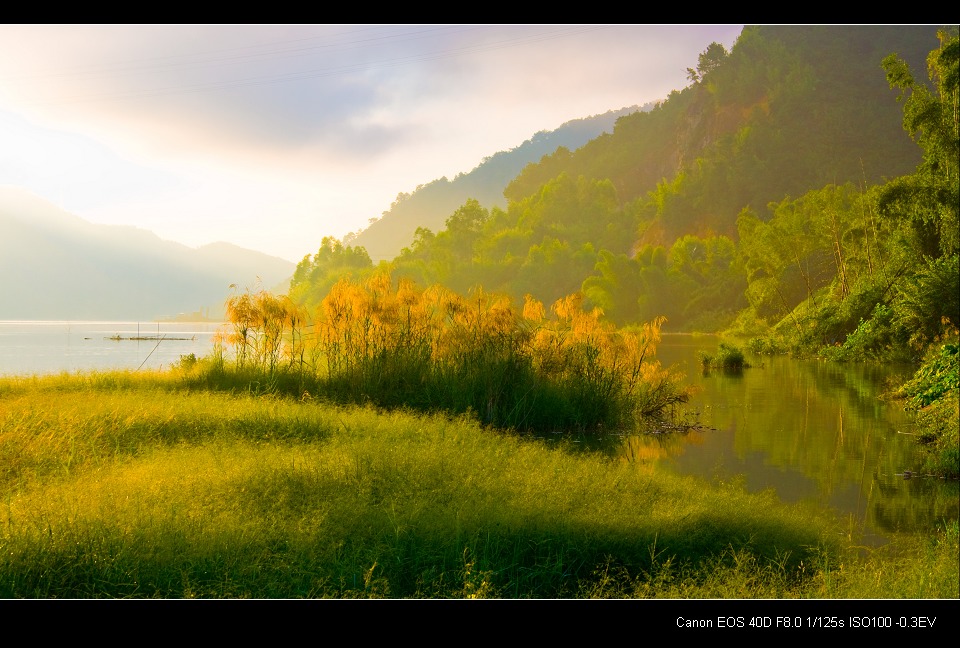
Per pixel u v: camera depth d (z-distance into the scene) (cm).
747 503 712
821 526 688
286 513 607
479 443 1002
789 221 6862
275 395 1477
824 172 12888
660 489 787
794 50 15900
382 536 569
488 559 548
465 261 15075
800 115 14138
